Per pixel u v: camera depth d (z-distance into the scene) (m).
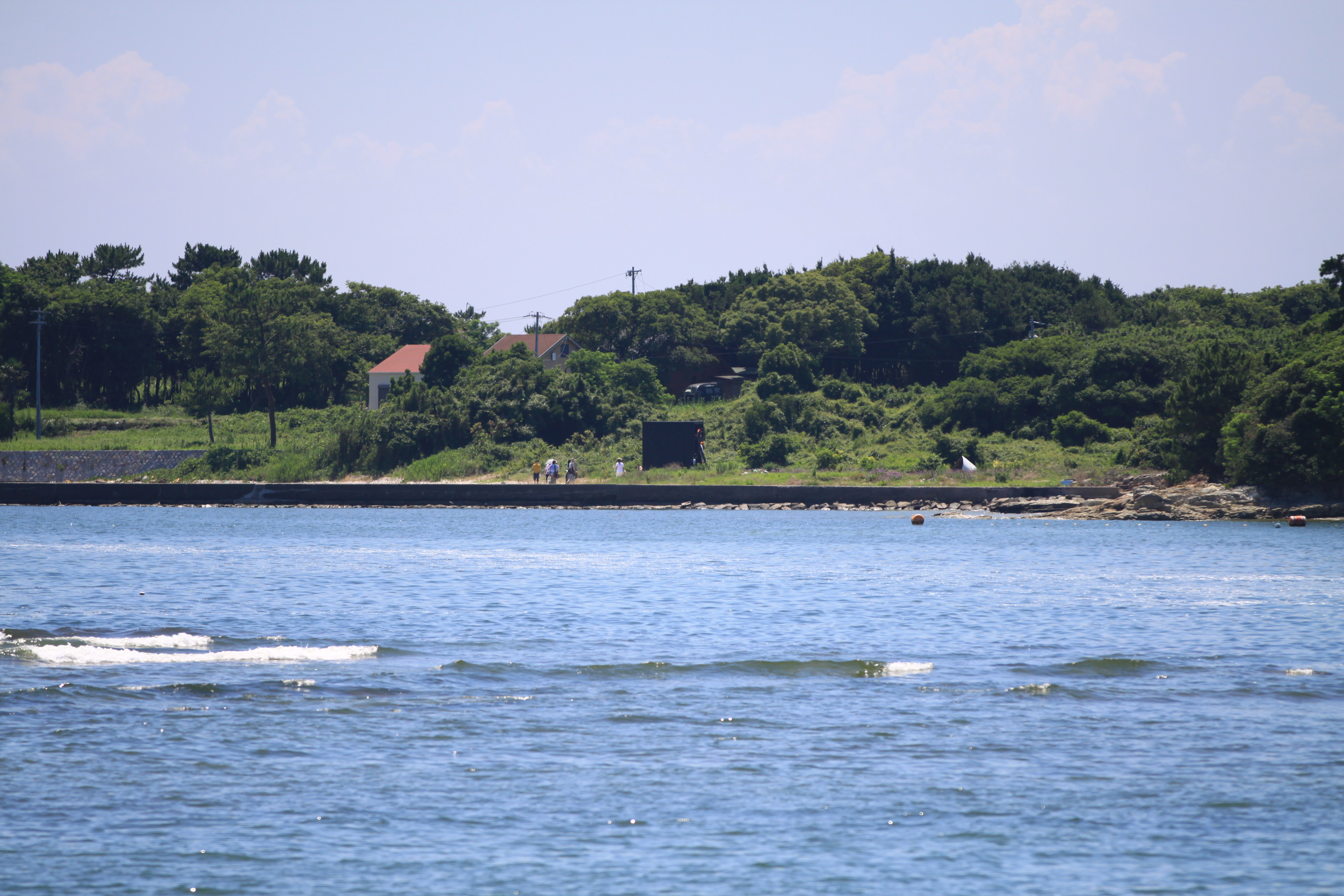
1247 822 59.47
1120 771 67.94
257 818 59.56
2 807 60.59
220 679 91.69
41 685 88.38
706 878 52.25
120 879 51.47
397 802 62.22
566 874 52.59
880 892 50.78
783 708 83.56
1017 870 53.25
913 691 89.75
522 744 73.50
